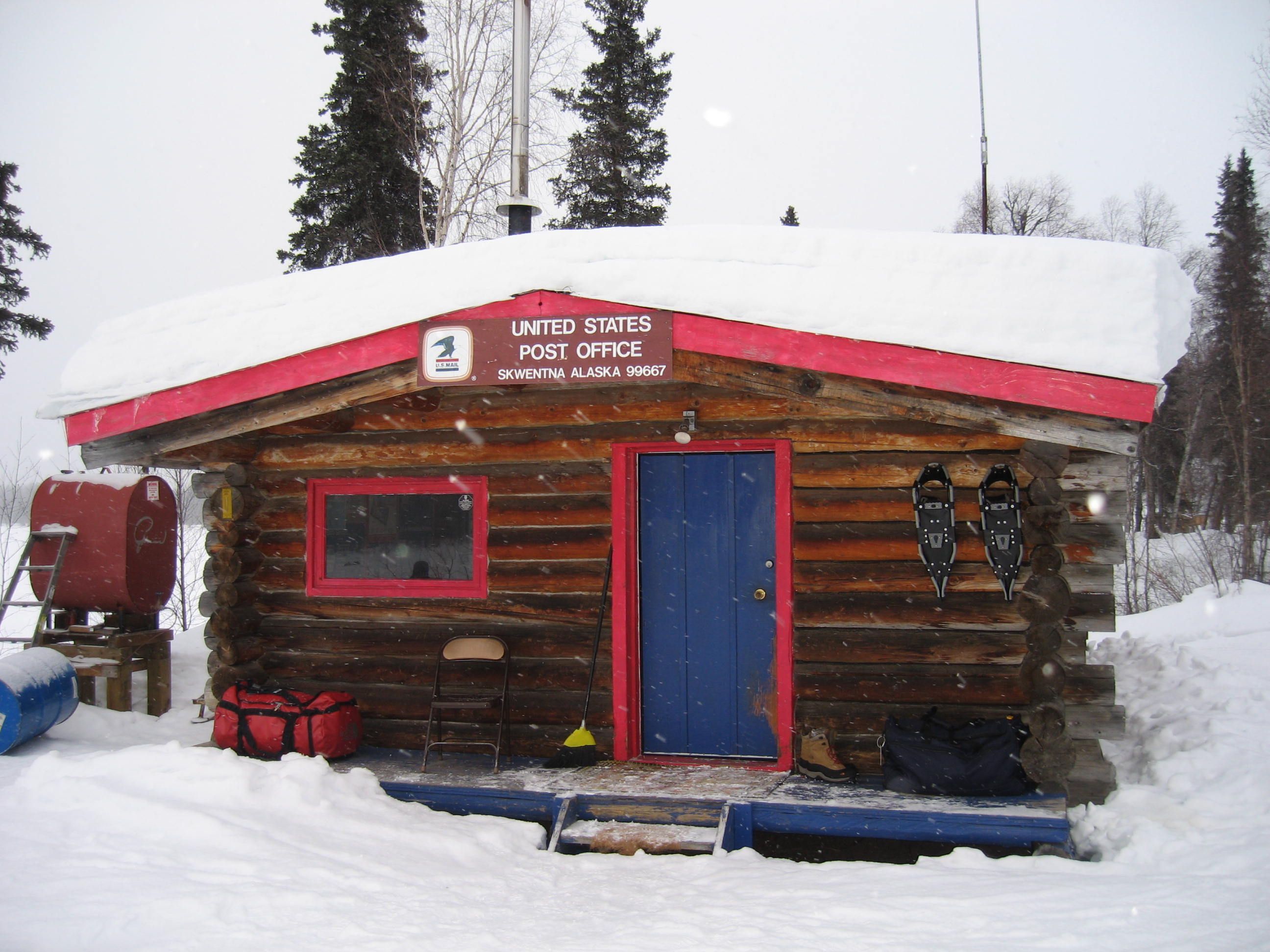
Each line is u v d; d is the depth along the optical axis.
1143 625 14.00
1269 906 3.83
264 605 7.00
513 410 6.60
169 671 8.70
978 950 3.58
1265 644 10.60
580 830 5.34
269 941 3.81
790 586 6.04
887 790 5.45
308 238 20.81
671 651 6.40
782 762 6.00
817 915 4.05
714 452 6.34
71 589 8.34
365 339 5.66
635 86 25.20
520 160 8.27
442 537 6.78
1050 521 5.29
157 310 6.32
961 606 5.70
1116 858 4.70
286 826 5.11
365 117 20.81
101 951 3.74
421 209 18.72
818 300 5.03
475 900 4.38
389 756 6.50
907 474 5.84
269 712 6.26
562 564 6.52
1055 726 5.22
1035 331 4.73
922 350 4.83
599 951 3.76
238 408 6.05
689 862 4.93
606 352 5.28
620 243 5.39
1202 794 5.35
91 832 5.00
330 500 7.00
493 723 6.54
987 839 4.94
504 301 5.41
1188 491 33.59
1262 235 31.66
